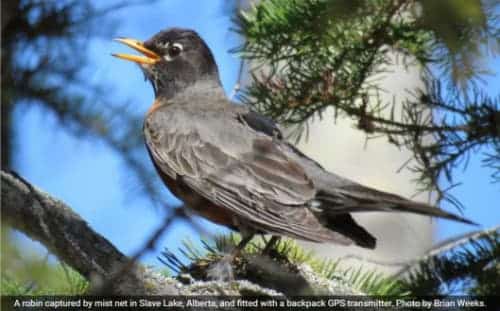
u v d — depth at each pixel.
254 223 9.57
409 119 9.27
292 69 9.16
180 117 10.87
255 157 10.00
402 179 13.95
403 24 8.79
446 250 9.07
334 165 14.05
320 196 9.31
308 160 9.90
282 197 9.52
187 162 10.44
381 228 14.20
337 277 8.63
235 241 9.96
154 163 10.82
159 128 10.87
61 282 6.86
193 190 10.34
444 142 9.15
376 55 9.16
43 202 6.87
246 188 9.88
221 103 11.49
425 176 9.21
